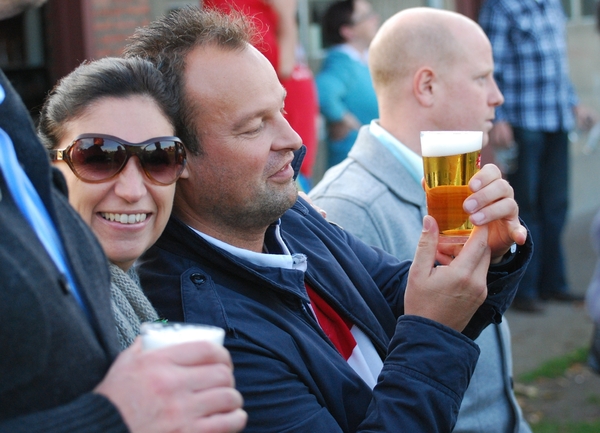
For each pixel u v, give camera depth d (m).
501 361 4.18
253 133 2.92
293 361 2.76
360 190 4.27
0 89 1.97
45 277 1.76
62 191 2.12
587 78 16.12
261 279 2.88
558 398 7.55
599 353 5.16
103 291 2.05
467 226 2.88
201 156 2.91
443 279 2.80
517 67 9.28
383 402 2.68
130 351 1.82
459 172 2.82
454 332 2.78
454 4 12.61
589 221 14.48
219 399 1.78
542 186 9.86
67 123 2.55
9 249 1.73
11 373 1.67
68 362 1.76
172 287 2.86
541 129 9.36
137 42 3.03
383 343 3.26
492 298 3.08
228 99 2.87
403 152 4.40
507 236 2.97
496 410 4.14
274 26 7.03
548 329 9.28
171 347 1.78
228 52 2.92
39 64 9.79
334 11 9.51
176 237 2.93
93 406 1.69
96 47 9.55
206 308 2.76
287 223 3.38
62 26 9.44
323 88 9.23
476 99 4.49
